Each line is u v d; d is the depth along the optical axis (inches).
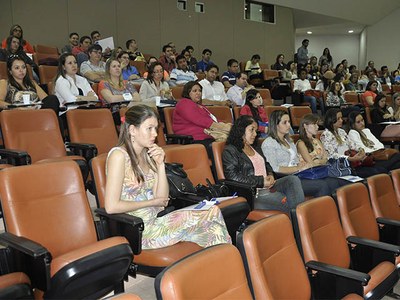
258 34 416.5
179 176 93.5
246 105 168.9
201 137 143.9
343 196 89.0
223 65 390.9
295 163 133.8
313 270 67.8
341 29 526.9
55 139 109.4
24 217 63.3
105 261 58.8
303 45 420.8
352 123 180.5
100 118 121.8
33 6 274.5
